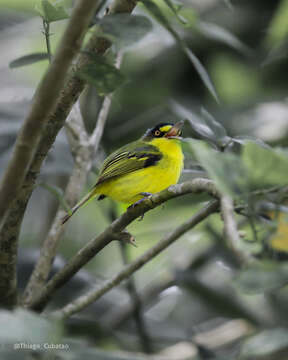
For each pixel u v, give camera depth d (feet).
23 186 18.71
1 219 16.01
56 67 14.20
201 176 35.04
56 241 25.70
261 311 36.58
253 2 50.24
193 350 33.35
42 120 14.80
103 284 23.77
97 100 39.37
